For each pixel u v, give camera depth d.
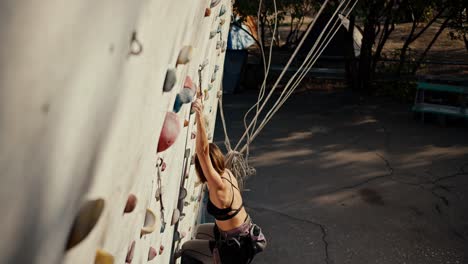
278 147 10.72
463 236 7.39
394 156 10.33
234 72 15.17
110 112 0.72
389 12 14.62
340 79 16.33
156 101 1.14
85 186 0.69
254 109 13.45
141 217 1.50
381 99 14.52
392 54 19.89
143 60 0.85
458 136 11.48
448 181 9.19
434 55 20.61
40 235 0.57
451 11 14.39
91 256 0.87
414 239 7.30
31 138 0.50
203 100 3.56
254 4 13.48
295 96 14.77
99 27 0.59
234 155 3.97
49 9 0.48
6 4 0.44
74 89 0.56
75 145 0.60
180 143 2.67
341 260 6.81
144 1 0.76
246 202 8.25
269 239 7.23
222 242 3.68
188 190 3.94
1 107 0.45
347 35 15.41
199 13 1.71
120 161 0.90
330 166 9.78
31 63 0.47
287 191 8.70
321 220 7.77
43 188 0.55
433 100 12.74
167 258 3.38
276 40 20.00
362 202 8.37
